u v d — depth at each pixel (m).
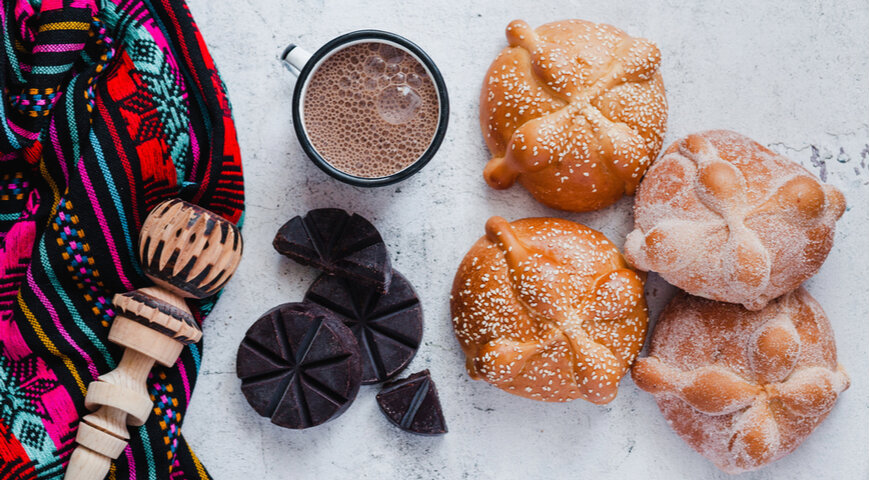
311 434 0.79
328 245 0.75
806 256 0.73
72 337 0.74
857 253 0.79
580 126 0.74
